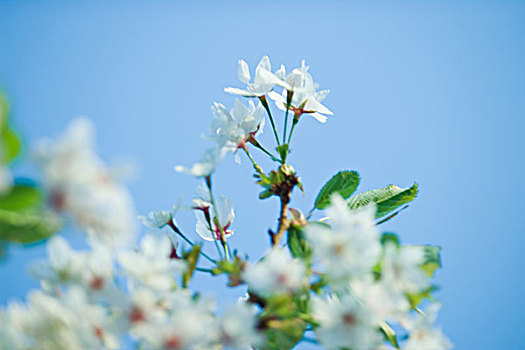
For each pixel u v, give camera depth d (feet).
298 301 1.67
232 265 1.70
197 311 1.61
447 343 1.68
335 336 1.63
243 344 1.61
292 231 1.77
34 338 1.61
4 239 1.55
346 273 1.61
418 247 1.71
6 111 1.53
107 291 1.62
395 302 1.63
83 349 1.60
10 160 1.53
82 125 1.51
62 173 1.51
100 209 1.53
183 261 1.72
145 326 1.60
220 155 1.79
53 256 1.63
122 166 1.53
